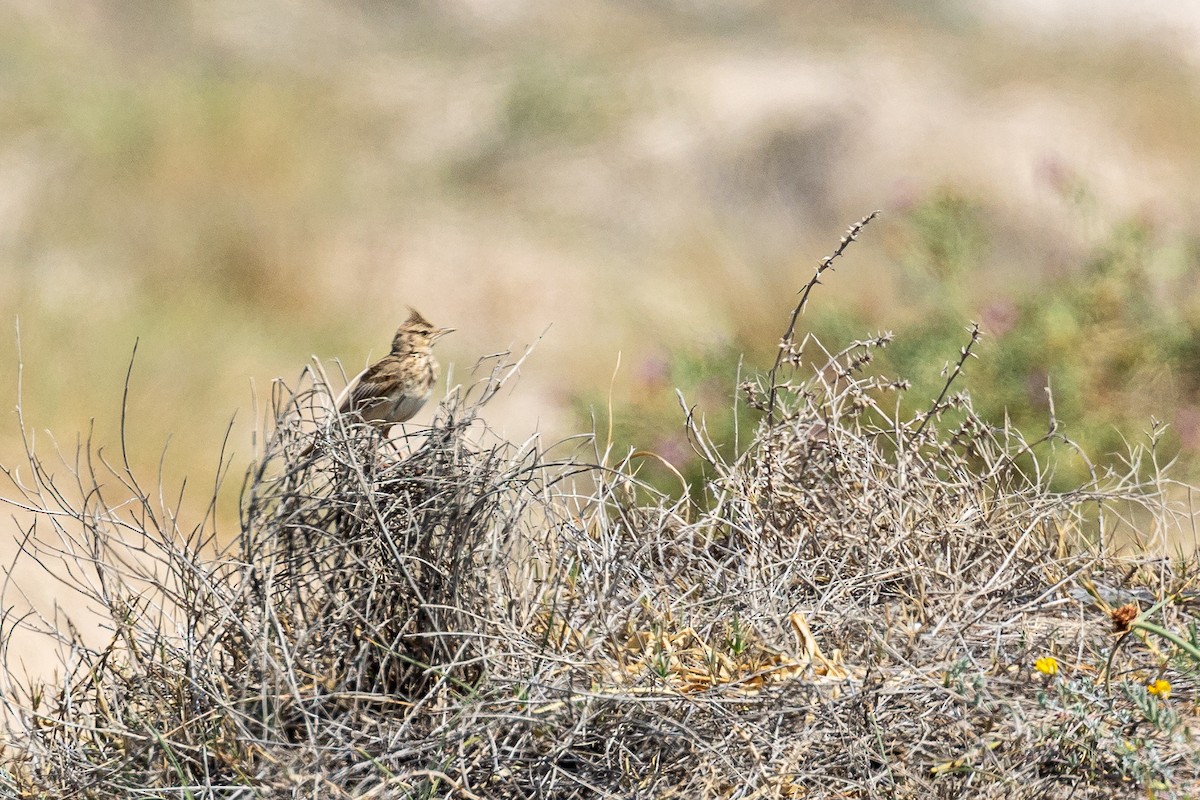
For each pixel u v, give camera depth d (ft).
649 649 20.27
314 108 110.01
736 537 23.50
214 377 64.54
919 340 47.39
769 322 68.95
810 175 104.22
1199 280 54.13
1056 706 19.04
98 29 126.11
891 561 22.76
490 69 123.13
